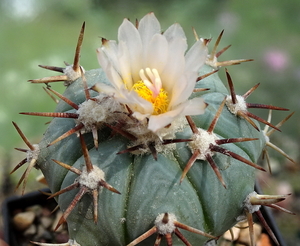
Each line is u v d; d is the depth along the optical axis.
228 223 0.20
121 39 0.19
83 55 0.62
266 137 0.25
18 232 0.31
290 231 0.37
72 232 0.20
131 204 0.18
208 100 0.21
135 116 0.18
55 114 0.20
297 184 0.41
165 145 0.19
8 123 0.52
